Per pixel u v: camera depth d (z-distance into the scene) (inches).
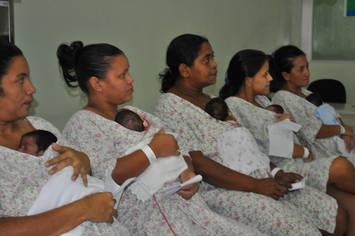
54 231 47.9
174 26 138.9
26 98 53.6
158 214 66.0
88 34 117.7
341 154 108.0
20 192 51.6
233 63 98.3
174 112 82.7
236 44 159.5
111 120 68.9
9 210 50.3
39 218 47.1
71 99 116.0
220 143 83.1
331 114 110.0
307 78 115.6
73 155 55.4
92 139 66.2
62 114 114.9
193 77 86.0
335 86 160.6
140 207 65.8
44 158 53.8
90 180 56.2
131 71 129.5
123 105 128.3
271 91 122.6
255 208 74.8
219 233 66.9
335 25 175.0
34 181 52.6
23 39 105.5
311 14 175.3
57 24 111.1
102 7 119.6
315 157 109.7
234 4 155.7
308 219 76.2
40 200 50.8
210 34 150.5
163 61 137.3
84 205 51.1
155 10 132.6
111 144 66.4
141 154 63.4
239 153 83.7
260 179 79.0
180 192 68.2
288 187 78.9
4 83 51.0
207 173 79.3
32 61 107.6
